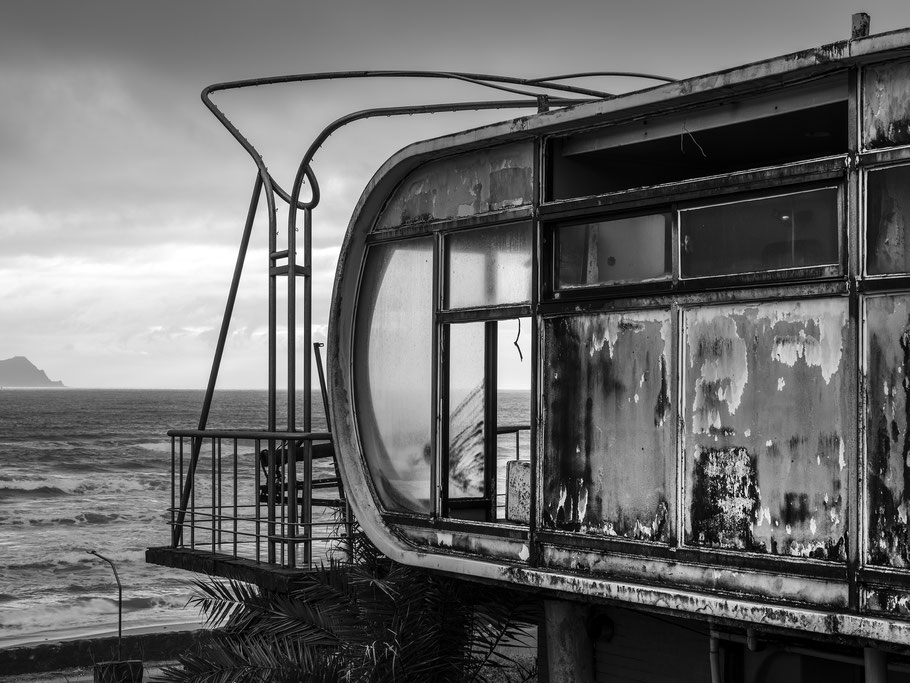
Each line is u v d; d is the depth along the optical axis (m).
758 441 4.40
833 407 4.16
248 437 7.35
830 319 4.19
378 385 6.22
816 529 4.19
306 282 7.50
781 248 4.38
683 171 5.81
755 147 5.26
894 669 4.65
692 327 4.66
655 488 4.77
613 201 4.98
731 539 4.47
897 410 3.96
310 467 7.04
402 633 5.86
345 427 6.34
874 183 4.08
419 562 5.79
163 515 36.16
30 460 58.41
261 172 7.77
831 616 4.06
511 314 5.44
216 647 6.20
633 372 4.89
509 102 7.19
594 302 5.05
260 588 6.91
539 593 5.23
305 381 7.50
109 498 42.16
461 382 5.95
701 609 4.46
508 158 5.52
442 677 6.02
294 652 6.09
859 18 4.33
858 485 4.05
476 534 5.59
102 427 97.25
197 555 7.67
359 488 6.23
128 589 22.67
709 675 5.50
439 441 5.81
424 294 5.97
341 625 6.19
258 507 7.33
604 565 4.95
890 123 4.05
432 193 5.95
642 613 5.75
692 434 4.64
